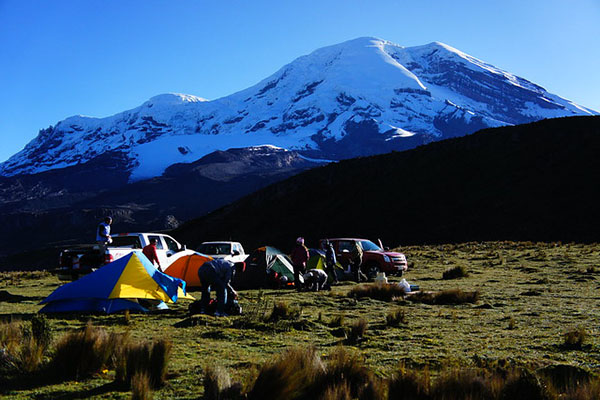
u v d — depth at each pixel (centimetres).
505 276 2139
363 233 7425
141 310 1098
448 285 1803
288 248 7681
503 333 866
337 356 566
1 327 697
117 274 1132
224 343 768
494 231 6247
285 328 877
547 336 836
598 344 755
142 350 564
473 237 6250
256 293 1573
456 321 1003
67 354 576
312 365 533
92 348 587
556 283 1800
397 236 7012
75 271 1566
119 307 1090
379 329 906
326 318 1033
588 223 5806
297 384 498
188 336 817
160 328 890
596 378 545
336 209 8350
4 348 618
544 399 479
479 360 646
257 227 8650
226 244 2262
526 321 998
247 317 942
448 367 609
